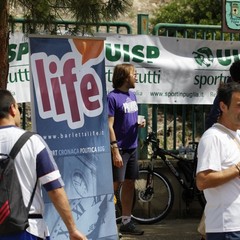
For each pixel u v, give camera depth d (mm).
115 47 9352
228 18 9633
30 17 7230
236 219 5246
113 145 8242
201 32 10164
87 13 7168
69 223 5125
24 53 8906
